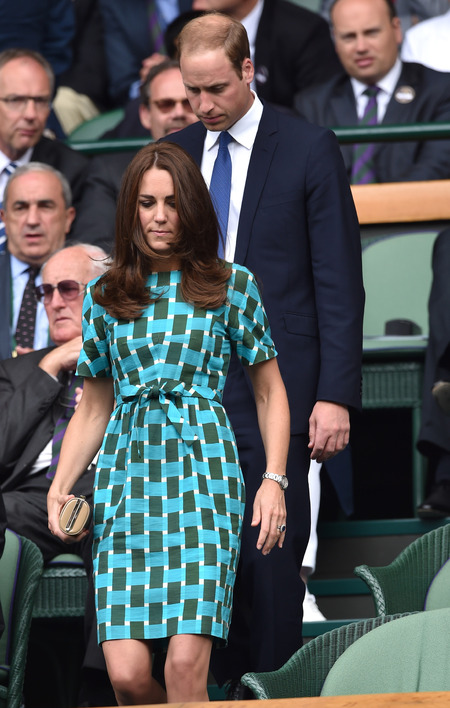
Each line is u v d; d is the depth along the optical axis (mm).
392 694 8312
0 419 16906
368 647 10219
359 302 13633
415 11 29219
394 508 20188
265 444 11688
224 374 11602
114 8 29078
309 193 13734
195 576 10867
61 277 17828
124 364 11414
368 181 22812
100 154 22609
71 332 17891
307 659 10672
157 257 11414
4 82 22031
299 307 13727
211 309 11438
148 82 21906
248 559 13188
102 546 11180
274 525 11219
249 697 13633
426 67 24422
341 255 13594
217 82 13453
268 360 11766
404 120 23797
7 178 22266
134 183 11406
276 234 13703
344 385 13297
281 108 24734
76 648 17438
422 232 21000
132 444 11250
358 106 24391
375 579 12859
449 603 12867
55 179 20578
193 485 11070
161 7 29172
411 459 20156
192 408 11281
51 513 11391
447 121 21078
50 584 16453
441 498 17859
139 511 11109
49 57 28250
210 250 11578
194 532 10969
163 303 11422
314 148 13836
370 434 20281
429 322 18234
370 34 24031
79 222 21266
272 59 26094
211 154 14234
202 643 10773
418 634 10148
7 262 20438
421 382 18781
